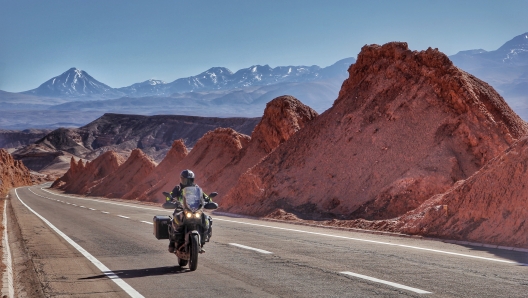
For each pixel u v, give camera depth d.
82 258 14.33
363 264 12.05
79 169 134.00
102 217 31.08
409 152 25.70
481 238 15.99
